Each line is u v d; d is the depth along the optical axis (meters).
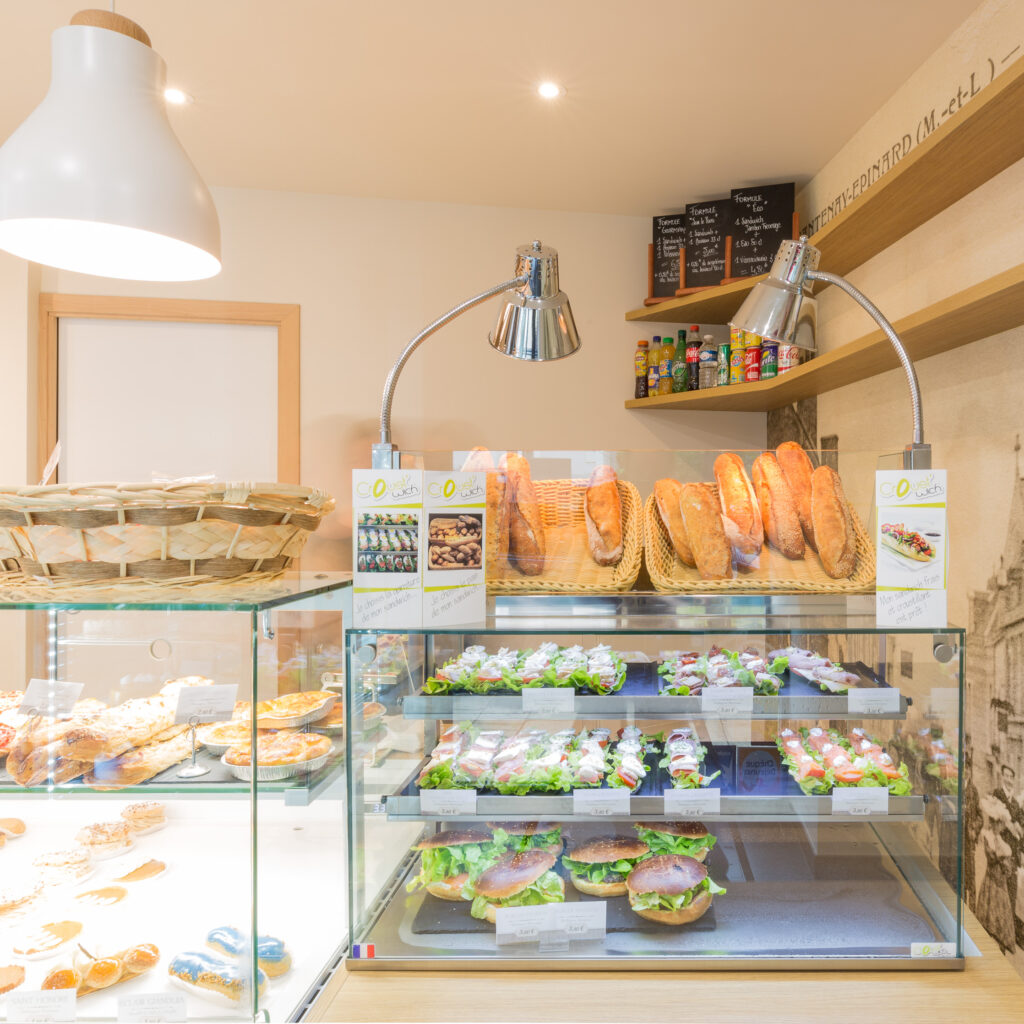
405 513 1.17
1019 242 1.69
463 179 2.91
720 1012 1.00
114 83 1.11
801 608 1.23
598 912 1.12
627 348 3.24
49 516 1.00
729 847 1.16
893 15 1.88
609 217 3.22
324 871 1.16
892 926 1.11
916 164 1.72
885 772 1.13
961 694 1.12
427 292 3.14
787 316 1.39
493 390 3.18
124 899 1.04
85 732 1.07
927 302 2.09
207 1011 0.96
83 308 2.96
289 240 3.07
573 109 2.37
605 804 1.14
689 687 1.18
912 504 1.16
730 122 2.44
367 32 1.99
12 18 1.96
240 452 3.09
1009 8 1.71
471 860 1.14
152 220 1.09
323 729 1.17
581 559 1.26
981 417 1.85
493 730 1.18
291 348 3.07
